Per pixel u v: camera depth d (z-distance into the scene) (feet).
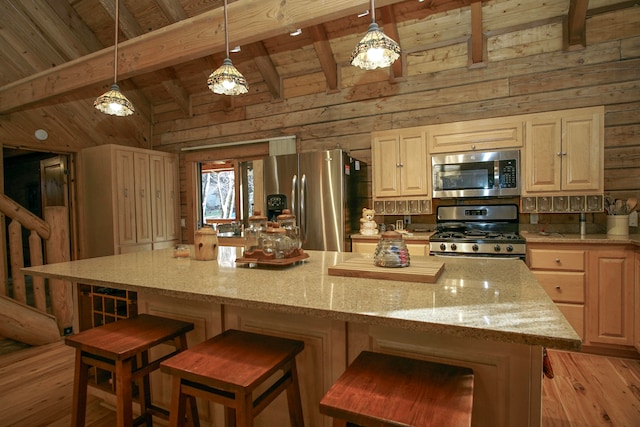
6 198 10.25
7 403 7.07
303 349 4.52
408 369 3.52
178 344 5.22
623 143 9.67
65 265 6.14
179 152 16.26
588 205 9.39
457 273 4.90
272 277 4.86
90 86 10.09
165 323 5.27
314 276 4.88
